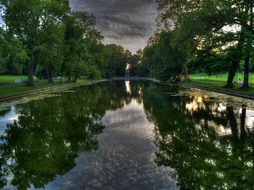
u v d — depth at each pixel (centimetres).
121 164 1242
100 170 1176
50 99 3981
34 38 5678
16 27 5503
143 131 1888
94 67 9675
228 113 2503
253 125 2005
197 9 4397
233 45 4525
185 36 4375
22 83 6297
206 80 8050
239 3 4153
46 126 2095
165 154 1373
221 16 3978
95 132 1884
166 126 2030
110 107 3147
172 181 1052
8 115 2581
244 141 1586
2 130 1975
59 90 5947
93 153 1413
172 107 2998
